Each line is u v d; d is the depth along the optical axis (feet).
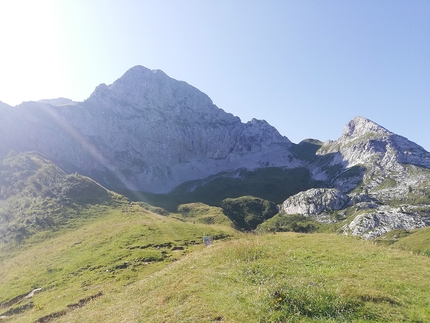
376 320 42.83
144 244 183.93
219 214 631.97
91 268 151.53
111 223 261.03
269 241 100.32
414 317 42.93
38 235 247.09
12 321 100.94
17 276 159.33
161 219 300.81
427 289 53.78
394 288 53.62
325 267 68.13
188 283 66.49
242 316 46.34
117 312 71.41
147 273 131.03
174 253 166.61
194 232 230.27
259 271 67.41
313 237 107.34
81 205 323.16
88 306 91.50
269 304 48.16
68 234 242.78
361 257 75.05
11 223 271.90
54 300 115.24
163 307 58.75
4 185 371.15
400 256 75.92
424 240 350.84
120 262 152.35
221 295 56.29
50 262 172.76
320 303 46.75
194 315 49.78
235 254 82.38
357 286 52.70
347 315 44.21
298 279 57.77
